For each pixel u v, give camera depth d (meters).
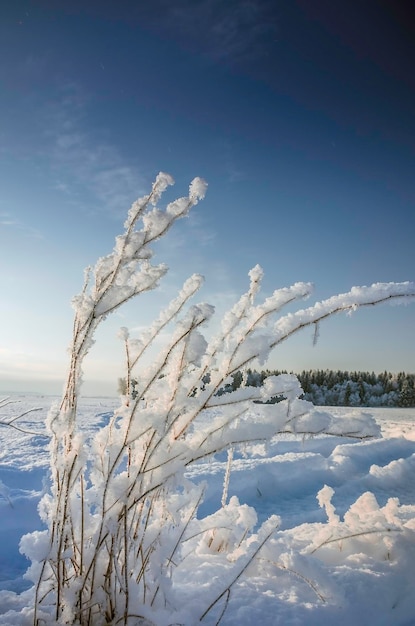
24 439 6.69
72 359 1.75
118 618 1.64
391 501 2.93
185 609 1.75
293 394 1.75
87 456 1.70
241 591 1.95
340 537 2.46
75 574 1.70
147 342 1.79
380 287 1.74
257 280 1.76
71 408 1.75
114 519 1.64
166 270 1.67
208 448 1.70
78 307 1.72
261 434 1.69
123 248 1.64
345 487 5.49
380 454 8.07
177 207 1.66
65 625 1.60
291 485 5.42
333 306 1.74
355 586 2.04
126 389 1.78
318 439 8.75
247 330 1.72
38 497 3.70
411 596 2.10
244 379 1.84
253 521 2.33
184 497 1.89
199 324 1.61
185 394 1.72
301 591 1.98
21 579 2.77
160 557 1.74
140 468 1.63
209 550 2.51
